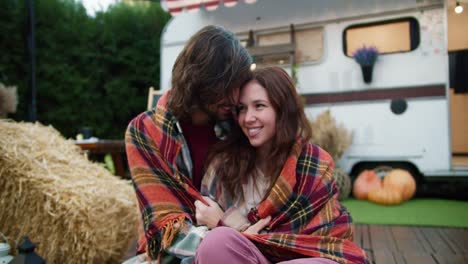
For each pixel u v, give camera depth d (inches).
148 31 273.7
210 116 55.4
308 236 47.4
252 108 51.7
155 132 53.9
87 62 251.6
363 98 159.6
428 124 150.3
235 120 55.9
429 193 170.1
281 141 51.4
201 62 49.3
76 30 245.6
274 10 172.7
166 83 188.4
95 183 84.4
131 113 269.1
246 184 54.9
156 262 49.6
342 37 163.2
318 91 167.3
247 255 43.1
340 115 163.8
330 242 47.8
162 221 49.6
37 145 88.7
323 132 157.1
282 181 50.3
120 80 260.4
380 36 158.1
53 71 232.8
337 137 157.8
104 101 257.8
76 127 246.2
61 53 240.7
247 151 54.9
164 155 53.0
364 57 153.8
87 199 75.9
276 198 49.8
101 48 257.9
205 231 48.4
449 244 94.8
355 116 161.2
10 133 88.0
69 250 73.6
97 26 255.9
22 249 56.0
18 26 219.8
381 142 157.2
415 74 152.2
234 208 52.6
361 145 160.1
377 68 157.5
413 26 153.5
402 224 116.1
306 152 53.4
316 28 167.6
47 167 80.6
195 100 51.0
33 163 78.9
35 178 74.5
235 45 51.5
